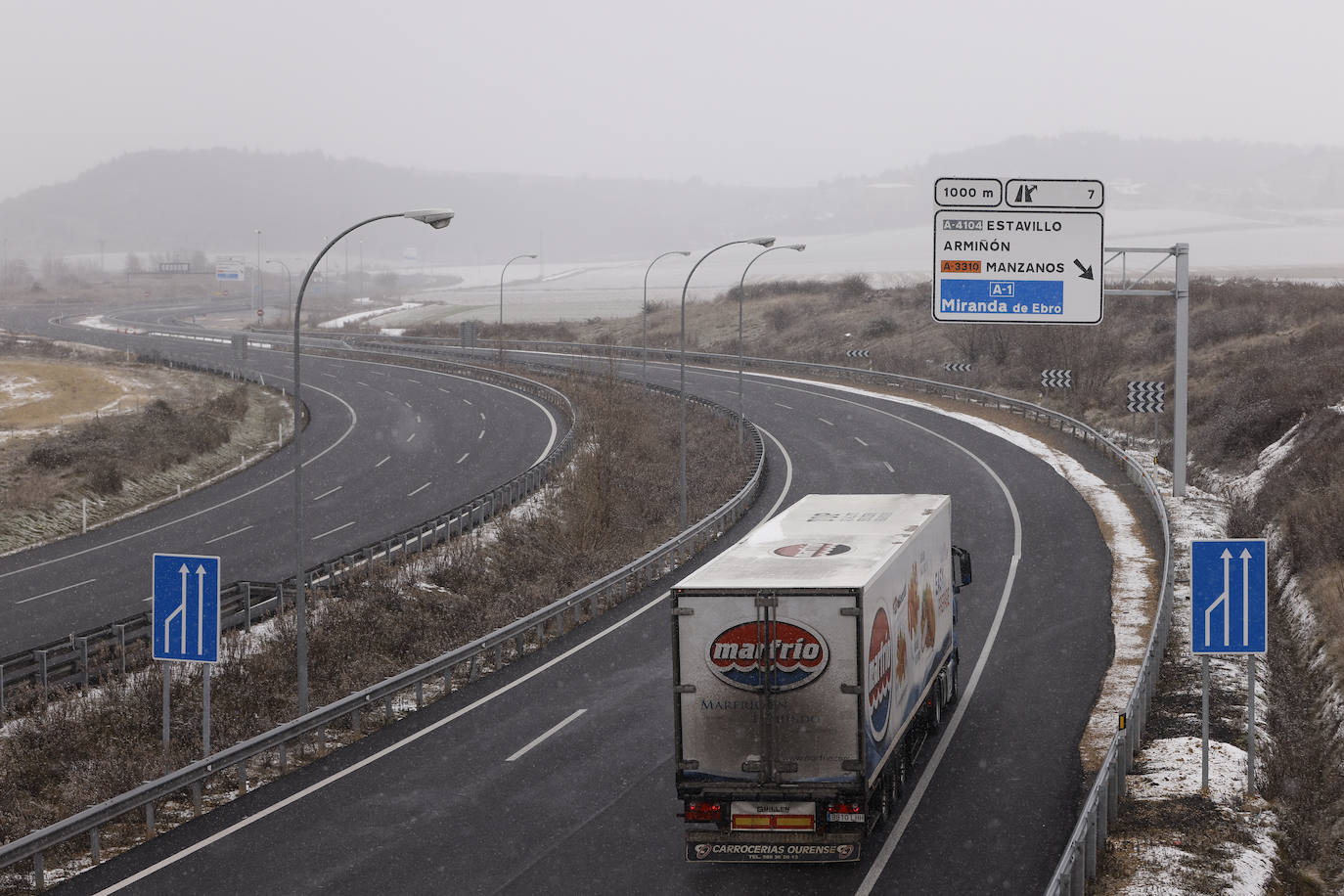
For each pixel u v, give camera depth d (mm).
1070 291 36625
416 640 31297
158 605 20641
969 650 28312
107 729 23969
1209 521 39125
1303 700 24828
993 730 22750
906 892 15977
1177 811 18000
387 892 16203
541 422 71438
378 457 62844
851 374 85125
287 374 101438
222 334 143000
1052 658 27250
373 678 27656
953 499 45875
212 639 20531
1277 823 17734
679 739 16484
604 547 42562
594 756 21875
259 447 69250
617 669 27797
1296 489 38156
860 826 16188
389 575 36500
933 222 36531
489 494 46188
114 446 62125
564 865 17078
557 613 30953
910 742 20172
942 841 17625
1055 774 20297
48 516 50406
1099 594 32531
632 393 78375
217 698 26203
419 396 85250
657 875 16688
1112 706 23781
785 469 53938
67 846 18641
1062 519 41688
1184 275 41938
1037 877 16281
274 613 33469
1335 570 29844
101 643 29016
